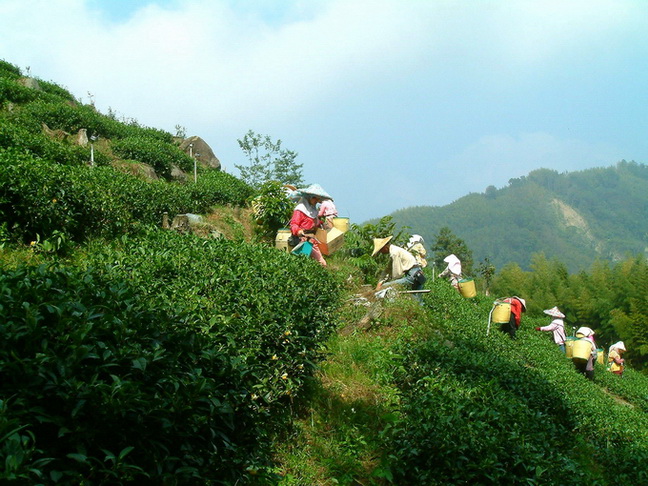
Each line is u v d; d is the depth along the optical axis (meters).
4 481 2.41
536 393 9.11
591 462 8.17
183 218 12.23
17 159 9.05
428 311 11.90
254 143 32.59
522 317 21.80
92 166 14.19
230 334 4.85
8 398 2.83
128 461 3.17
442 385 7.66
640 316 35.28
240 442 4.39
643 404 15.67
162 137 27.38
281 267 7.71
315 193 12.41
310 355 6.32
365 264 14.46
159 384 3.49
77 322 3.40
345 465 5.67
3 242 7.65
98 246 9.09
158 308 4.40
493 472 5.40
